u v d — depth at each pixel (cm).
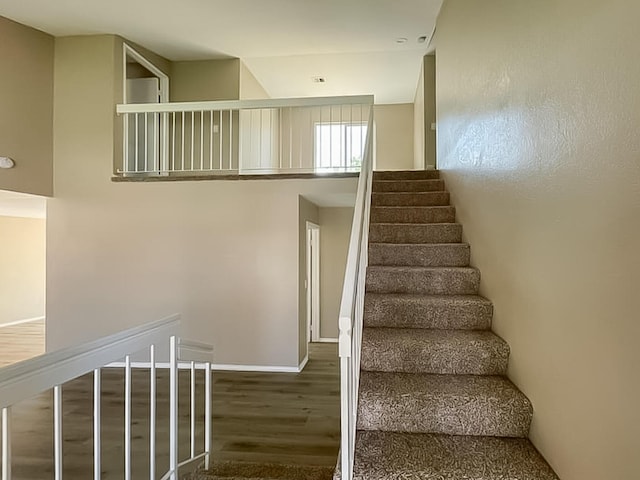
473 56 306
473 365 223
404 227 358
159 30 509
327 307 689
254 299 495
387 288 296
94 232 506
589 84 137
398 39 549
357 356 189
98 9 452
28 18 466
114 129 505
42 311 902
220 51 582
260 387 435
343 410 142
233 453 294
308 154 802
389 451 179
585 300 141
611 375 126
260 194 495
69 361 141
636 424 114
